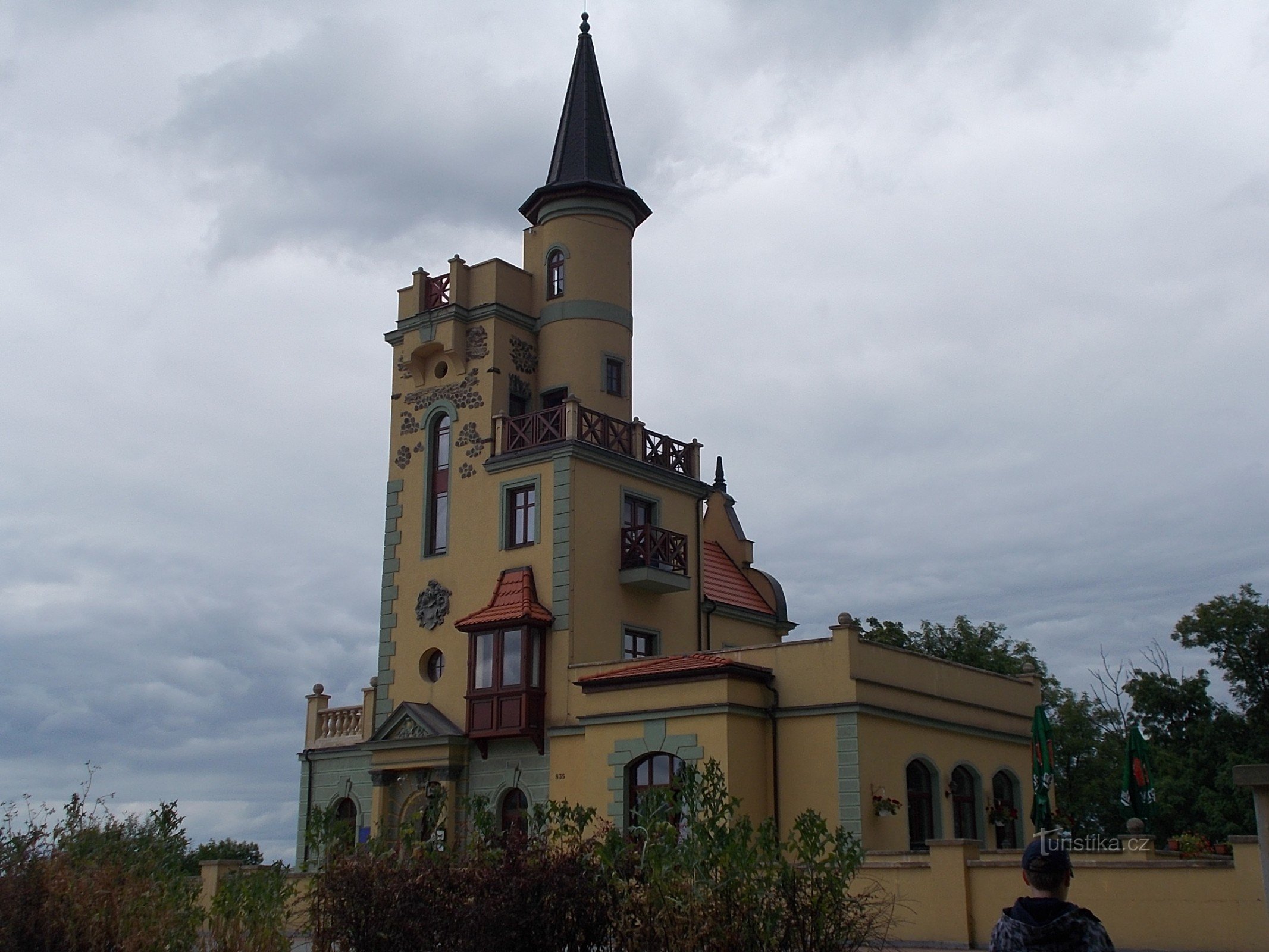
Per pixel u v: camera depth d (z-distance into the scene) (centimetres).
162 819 1691
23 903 1516
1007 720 2964
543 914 1291
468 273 3272
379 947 1396
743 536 3753
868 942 1295
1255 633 3850
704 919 1195
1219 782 3688
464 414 3162
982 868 1906
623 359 3316
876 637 4453
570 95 3559
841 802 2381
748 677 2480
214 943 1473
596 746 2583
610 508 3011
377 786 2995
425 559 3130
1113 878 1839
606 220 3356
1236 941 1723
